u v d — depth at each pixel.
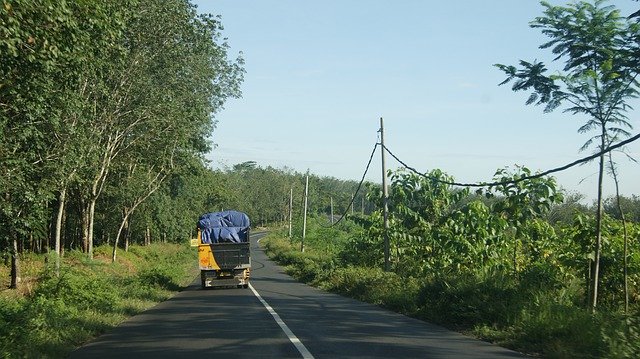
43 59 11.66
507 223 21.08
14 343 9.77
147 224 51.53
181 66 28.34
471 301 13.34
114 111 27.52
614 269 15.41
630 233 15.79
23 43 11.06
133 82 27.38
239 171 148.00
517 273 18.56
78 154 21.20
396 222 26.27
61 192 25.98
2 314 11.32
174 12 26.42
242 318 14.92
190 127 31.72
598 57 12.18
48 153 19.00
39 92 13.51
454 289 14.62
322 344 10.54
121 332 12.93
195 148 36.50
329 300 20.44
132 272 36.16
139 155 35.56
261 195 122.31
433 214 25.83
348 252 31.70
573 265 16.09
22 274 25.19
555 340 9.72
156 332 12.69
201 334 12.13
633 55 11.84
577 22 12.05
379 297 19.14
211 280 26.91
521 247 22.39
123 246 50.72
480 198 26.23
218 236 29.12
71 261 30.61
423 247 25.80
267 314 15.83
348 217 29.34
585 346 9.05
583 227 15.91
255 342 10.89
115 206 42.09
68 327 12.22
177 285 28.03
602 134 12.66
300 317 15.08
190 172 43.00
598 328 9.51
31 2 10.39
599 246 13.54
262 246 80.56
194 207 65.50
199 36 28.16
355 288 22.06
